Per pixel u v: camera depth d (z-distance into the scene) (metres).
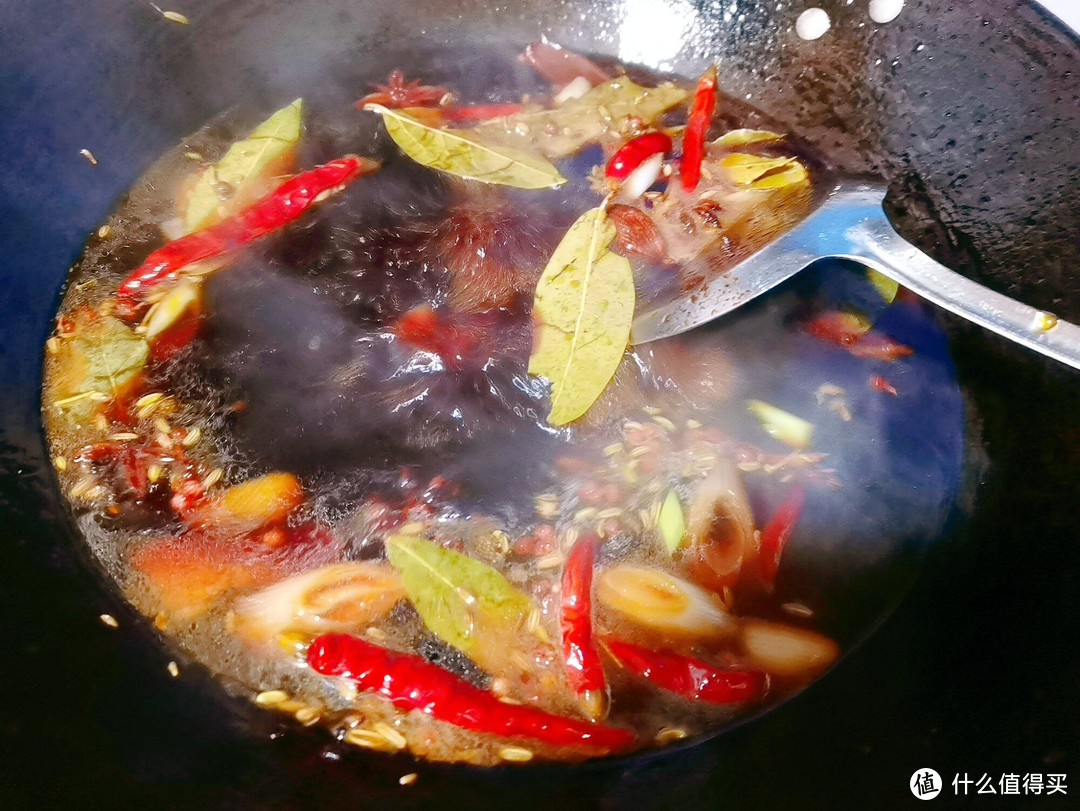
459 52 0.38
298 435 0.28
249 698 0.23
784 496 0.27
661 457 0.28
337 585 0.25
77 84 0.32
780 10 0.34
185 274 0.31
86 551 0.25
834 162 0.34
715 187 0.33
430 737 0.23
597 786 0.22
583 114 0.35
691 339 0.30
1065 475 0.25
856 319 0.31
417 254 0.32
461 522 0.26
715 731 0.23
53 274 0.30
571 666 0.23
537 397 0.29
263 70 0.36
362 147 0.35
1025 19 0.28
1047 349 0.25
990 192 0.30
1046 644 0.22
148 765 0.21
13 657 0.22
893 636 0.24
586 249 0.27
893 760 0.21
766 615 0.25
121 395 0.28
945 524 0.26
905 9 0.31
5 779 0.20
